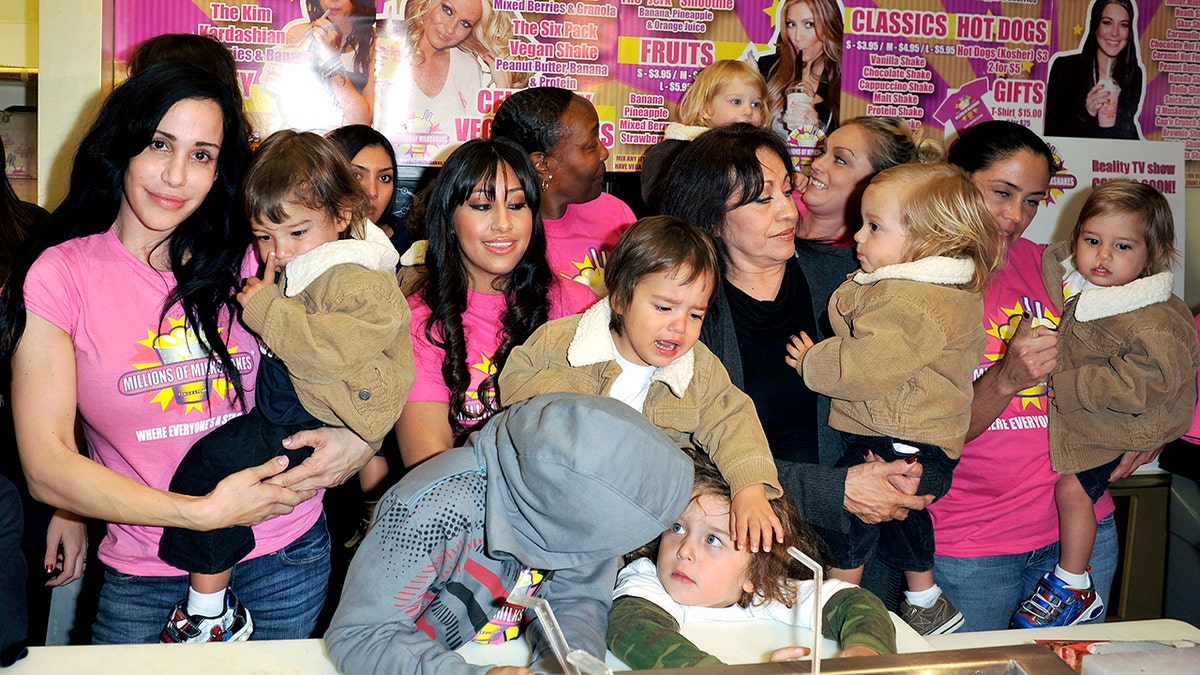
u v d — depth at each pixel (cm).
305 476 167
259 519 162
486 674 124
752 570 158
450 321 180
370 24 283
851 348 182
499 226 176
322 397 165
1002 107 325
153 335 161
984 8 319
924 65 318
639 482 126
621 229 245
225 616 169
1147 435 218
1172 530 301
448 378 179
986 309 224
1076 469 221
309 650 140
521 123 224
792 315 194
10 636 129
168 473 167
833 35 311
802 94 312
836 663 122
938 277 190
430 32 286
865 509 181
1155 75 332
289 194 167
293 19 278
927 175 196
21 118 314
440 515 135
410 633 132
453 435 180
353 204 178
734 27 305
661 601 154
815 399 194
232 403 169
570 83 297
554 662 130
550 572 149
